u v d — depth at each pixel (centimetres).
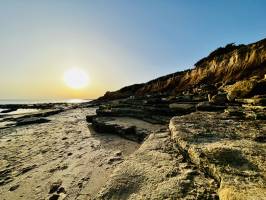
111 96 6159
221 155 384
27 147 962
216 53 4228
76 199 428
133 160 472
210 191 315
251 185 282
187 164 425
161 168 414
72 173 575
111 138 996
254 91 960
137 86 6456
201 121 688
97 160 670
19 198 457
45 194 466
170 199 307
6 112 4344
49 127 1622
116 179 389
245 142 446
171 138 612
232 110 786
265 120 644
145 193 334
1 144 1077
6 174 613
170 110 1186
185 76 4328
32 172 612
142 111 1348
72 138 1088
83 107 4356
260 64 2628
